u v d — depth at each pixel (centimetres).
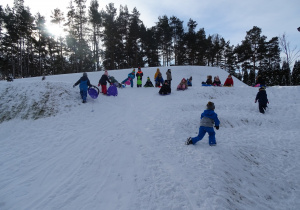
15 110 784
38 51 4106
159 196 351
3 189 365
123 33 4272
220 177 418
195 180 399
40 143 567
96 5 3825
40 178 402
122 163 461
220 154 530
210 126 577
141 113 886
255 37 3928
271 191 447
